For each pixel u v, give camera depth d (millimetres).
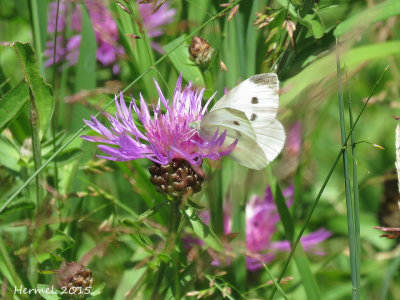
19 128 393
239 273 379
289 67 393
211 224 388
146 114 357
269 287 391
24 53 366
